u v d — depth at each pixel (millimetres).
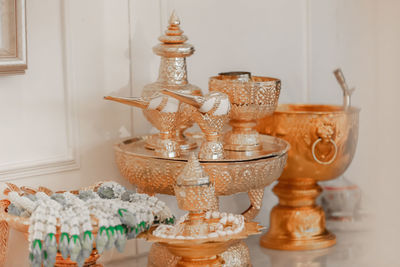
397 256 2600
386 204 3096
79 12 2193
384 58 3119
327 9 2967
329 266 2383
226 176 1984
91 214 1603
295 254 2512
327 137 2400
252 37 2744
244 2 2699
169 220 1826
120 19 2307
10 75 2045
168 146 2078
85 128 2250
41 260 1529
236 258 2092
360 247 2641
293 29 2871
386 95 3135
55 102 2162
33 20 2080
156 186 2047
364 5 3055
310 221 2598
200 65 2602
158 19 2420
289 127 2434
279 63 2844
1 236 1816
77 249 1524
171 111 2045
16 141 2084
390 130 3141
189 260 1737
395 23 3100
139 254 2418
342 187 2992
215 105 1925
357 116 2523
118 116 2336
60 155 2188
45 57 2121
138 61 2371
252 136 2197
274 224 2623
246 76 2199
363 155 3145
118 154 2125
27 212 1645
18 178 2088
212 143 2002
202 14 2578
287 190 2596
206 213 1876
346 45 3045
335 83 3045
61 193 1895
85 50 2223
